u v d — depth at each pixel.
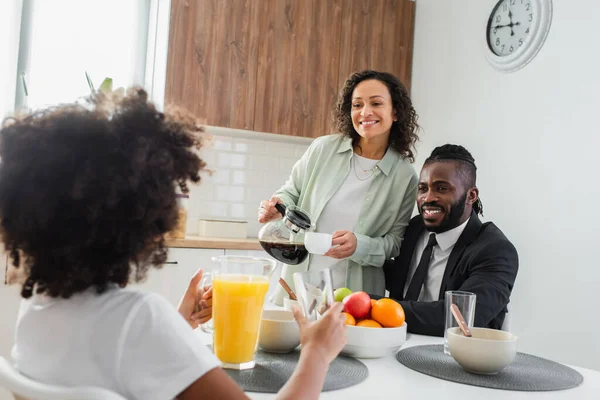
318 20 3.38
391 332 1.21
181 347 0.66
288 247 1.60
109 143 0.67
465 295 1.26
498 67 3.05
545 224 2.73
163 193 0.71
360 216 2.02
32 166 0.66
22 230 0.67
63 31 3.23
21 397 0.69
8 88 3.06
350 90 2.10
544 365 1.22
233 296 1.06
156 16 3.27
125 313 0.67
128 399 0.65
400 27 3.67
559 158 2.68
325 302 1.10
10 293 2.49
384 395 0.96
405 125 2.08
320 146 2.16
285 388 0.77
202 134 0.81
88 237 0.67
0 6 3.03
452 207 1.68
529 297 2.80
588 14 2.58
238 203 3.49
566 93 2.66
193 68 3.07
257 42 3.22
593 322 2.45
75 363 0.66
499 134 3.04
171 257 2.86
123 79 3.38
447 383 1.05
